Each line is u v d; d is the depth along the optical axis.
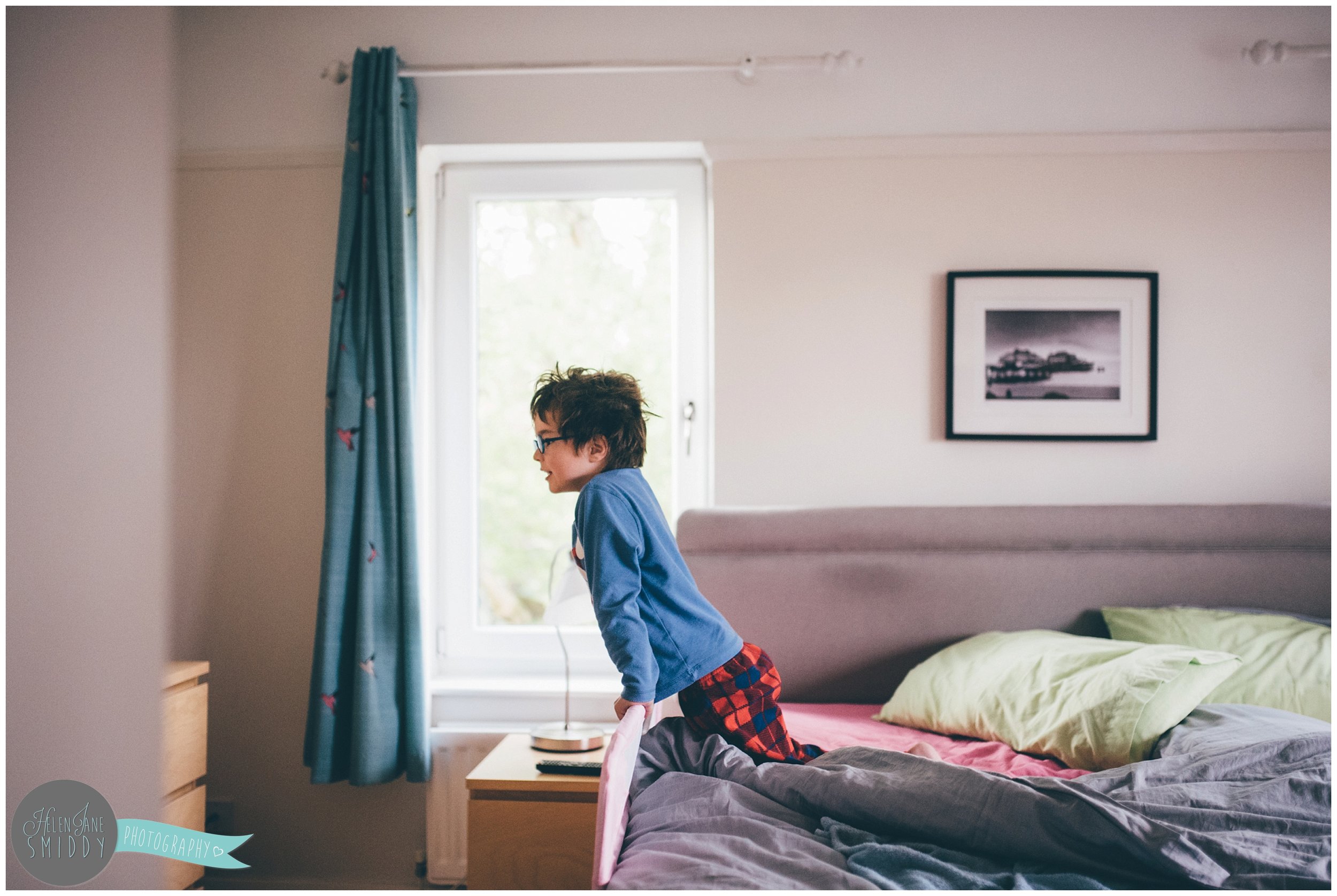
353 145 2.13
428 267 2.32
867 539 2.05
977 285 2.17
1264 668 1.62
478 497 2.37
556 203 2.38
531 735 1.95
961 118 2.20
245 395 2.27
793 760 1.36
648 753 1.35
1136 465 2.18
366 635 2.02
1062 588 2.00
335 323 2.09
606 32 2.23
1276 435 2.16
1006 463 2.19
